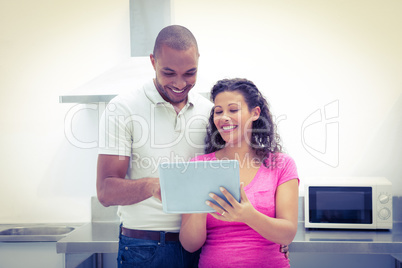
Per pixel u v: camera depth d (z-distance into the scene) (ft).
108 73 6.28
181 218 4.50
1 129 7.45
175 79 4.19
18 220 7.48
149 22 6.65
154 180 4.14
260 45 7.21
